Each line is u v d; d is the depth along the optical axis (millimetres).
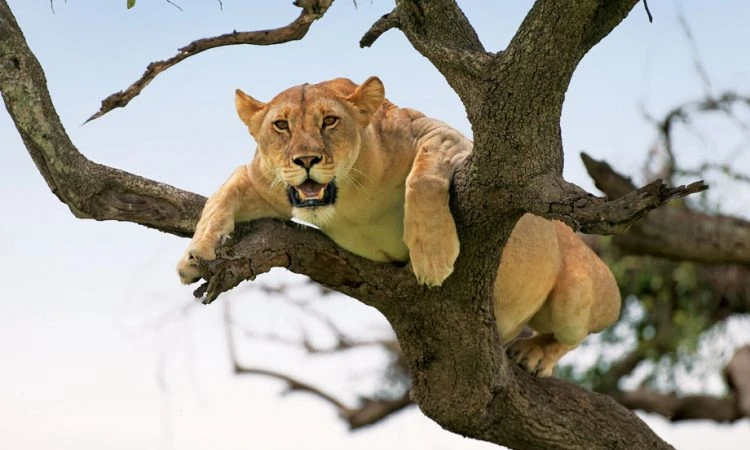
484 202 10188
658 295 23719
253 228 10852
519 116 9664
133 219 11367
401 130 10938
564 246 12641
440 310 11039
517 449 12148
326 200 10633
